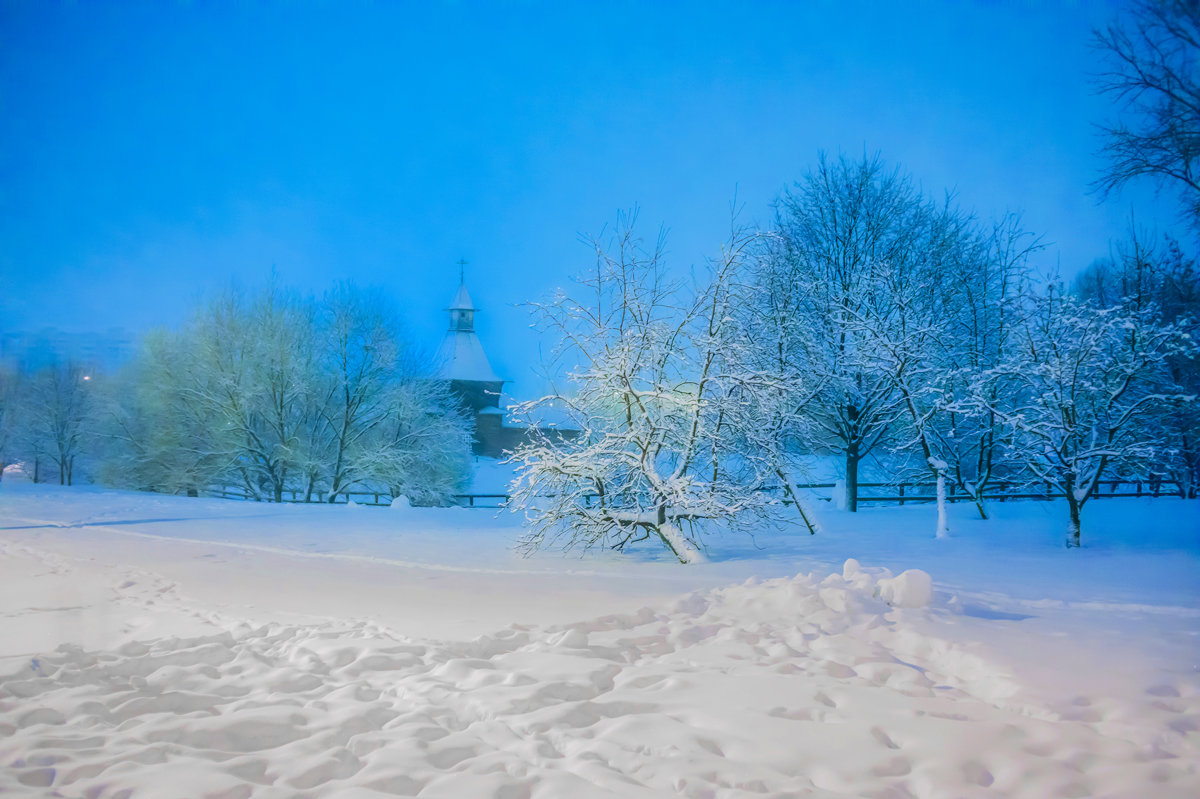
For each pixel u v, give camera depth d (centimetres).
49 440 4566
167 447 3756
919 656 652
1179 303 2566
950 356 2325
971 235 2658
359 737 454
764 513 1586
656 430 1524
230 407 3631
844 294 2428
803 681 559
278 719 485
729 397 1555
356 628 771
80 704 511
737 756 425
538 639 709
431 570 1303
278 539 1783
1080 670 573
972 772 398
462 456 4159
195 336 3778
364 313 3866
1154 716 468
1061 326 1655
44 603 959
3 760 421
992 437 2116
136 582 1141
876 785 384
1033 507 2403
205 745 452
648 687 554
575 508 1516
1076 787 377
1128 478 2723
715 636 727
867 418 2464
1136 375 1666
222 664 644
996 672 572
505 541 1761
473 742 448
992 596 966
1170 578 1144
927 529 1938
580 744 441
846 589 830
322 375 3853
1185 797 365
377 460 3719
